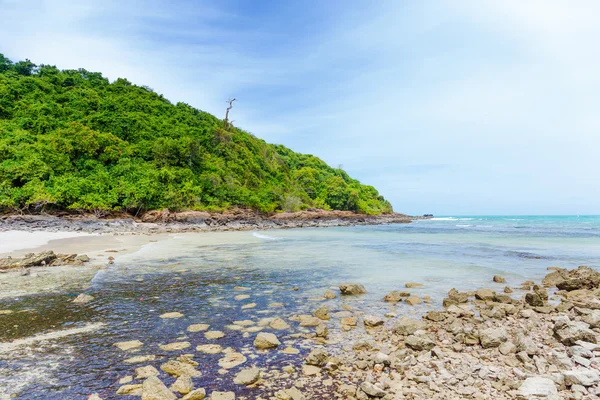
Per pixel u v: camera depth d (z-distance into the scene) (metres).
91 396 4.70
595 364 5.66
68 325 7.86
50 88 75.50
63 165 53.22
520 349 6.30
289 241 32.19
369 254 21.91
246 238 35.31
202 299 10.47
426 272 15.38
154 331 7.57
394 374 5.45
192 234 41.50
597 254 22.09
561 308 9.28
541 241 32.56
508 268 16.53
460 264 17.70
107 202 50.44
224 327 7.92
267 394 4.91
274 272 15.21
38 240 26.53
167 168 63.28
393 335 7.42
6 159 49.28
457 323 7.79
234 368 5.77
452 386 4.99
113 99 81.38
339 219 88.12
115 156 59.47
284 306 9.81
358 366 5.79
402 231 52.94
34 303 9.61
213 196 66.44
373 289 12.05
